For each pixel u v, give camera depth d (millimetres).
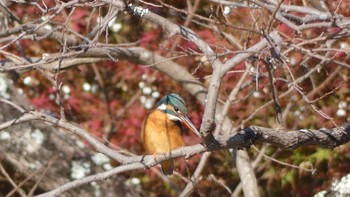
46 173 12914
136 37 14789
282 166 14117
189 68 13945
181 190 14414
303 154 14086
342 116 13578
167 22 9234
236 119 13789
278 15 8383
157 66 12258
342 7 11820
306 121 13602
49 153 13023
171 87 15133
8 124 8125
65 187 7824
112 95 15602
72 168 13062
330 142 8344
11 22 11734
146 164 7824
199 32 13094
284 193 14180
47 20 8812
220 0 8883
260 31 8484
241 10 12539
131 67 15344
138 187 14641
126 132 15070
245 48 8680
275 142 7922
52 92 15195
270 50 8477
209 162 14352
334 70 13211
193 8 13414
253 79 11164
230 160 14297
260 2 8555
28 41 14703
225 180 14297
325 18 8648
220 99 12680
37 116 8094
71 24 13812
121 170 7852
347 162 13898
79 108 15352
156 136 10016
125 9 9016
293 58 12047
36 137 13023
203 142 7387
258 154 13453
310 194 14086
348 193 8891
